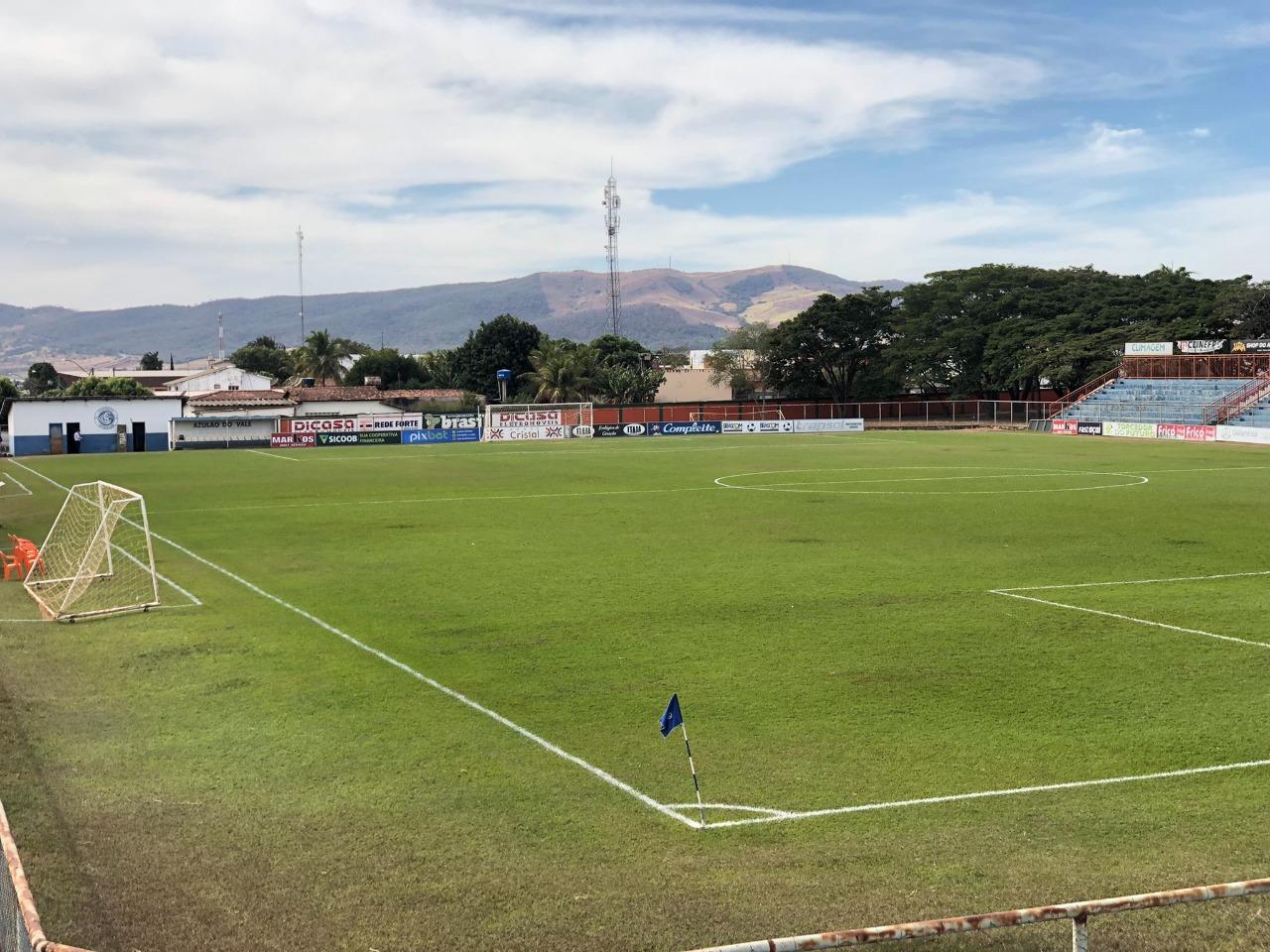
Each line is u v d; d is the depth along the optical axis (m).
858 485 50.50
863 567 28.75
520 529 36.66
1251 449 71.44
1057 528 35.97
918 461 64.25
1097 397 98.06
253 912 10.22
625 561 29.89
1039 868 11.05
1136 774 13.87
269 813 12.73
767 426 100.94
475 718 16.38
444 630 22.09
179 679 18.81
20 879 7.50
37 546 34.41
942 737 15.34
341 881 10.90
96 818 12.56
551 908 10.24
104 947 9.54
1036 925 9.85
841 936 7.01
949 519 38.34
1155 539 33.31
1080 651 20.06
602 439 93.88
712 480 53.69
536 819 12.51
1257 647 20.30
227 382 149.88
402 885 10.80
